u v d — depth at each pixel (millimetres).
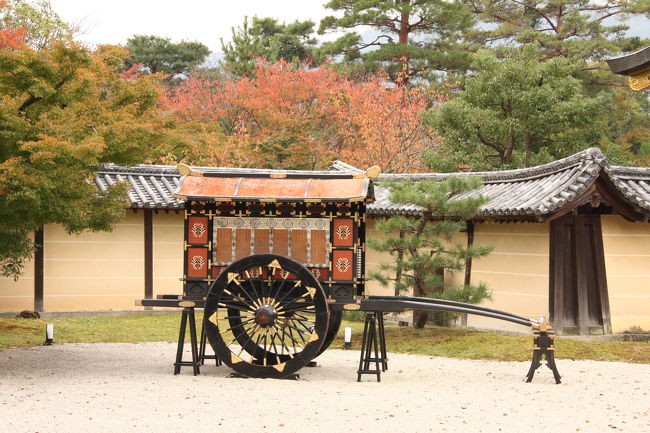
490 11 43844
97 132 12391
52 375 11828
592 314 16328
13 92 12000
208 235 11992
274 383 11234
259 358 13305
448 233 15719
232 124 33719
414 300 12328
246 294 11711
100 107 13047
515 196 16781
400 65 40250
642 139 42500
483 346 14938
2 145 11531
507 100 29156
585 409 9461
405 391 10672
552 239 16172
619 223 16750
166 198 20016
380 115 31656
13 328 17047
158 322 18953
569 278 16188
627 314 16625
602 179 15562
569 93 29172
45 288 19844
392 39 42844
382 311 11742
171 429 8141
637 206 15867
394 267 15664
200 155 28328
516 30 42688
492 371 12727
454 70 41031
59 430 8047
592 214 16391
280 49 42344
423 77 41625
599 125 29594
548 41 39719
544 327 11422
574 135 29469
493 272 17703
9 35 15898
